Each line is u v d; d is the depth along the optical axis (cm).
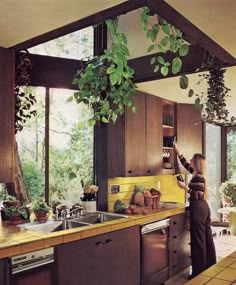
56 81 392
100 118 388
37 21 213
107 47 404
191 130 541
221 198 687
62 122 404
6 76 259
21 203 367
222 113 313
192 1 185
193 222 448
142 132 453
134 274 372
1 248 246
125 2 187
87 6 191
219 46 257
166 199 539
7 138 260
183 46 243
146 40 362
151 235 399
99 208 422
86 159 425
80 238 308
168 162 522
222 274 178
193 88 427
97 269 326
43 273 274
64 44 398
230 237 660
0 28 223
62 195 403
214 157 705
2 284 247
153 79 369
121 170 423
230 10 195
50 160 394
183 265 464
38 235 282
